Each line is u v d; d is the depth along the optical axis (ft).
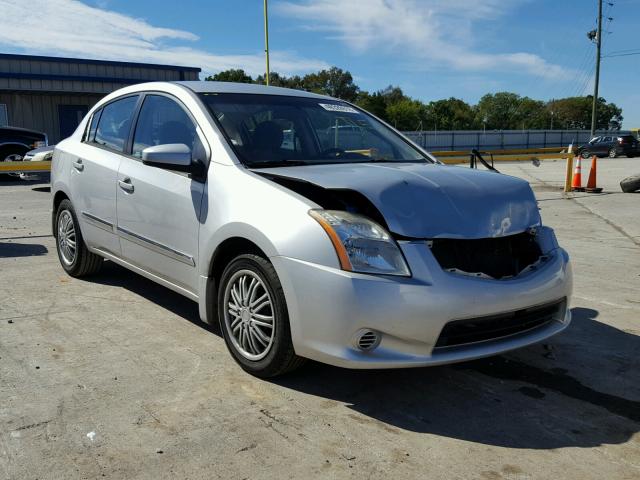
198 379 10.96
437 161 14.26
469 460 8.61
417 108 329.52
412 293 9.41
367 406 10.15
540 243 11.48
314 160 12.74
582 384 11.21
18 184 48.21
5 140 52.16
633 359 12.45
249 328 11.00
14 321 13.82
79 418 9.46
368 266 9.52
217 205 11.42
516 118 394.52
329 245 9.62
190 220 12.11
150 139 14.03
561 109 396.98
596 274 19.80
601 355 12.64
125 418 9.50
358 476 8.15
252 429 9.28
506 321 10.38
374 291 9.36
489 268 10.25
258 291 10.84
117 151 15.12
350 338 9.50
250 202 10.80
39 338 12.78
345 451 8.75
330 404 10.18
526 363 12.13
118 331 13.29
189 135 12.87
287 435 9.14
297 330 9.96
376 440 9.08
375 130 14.83
